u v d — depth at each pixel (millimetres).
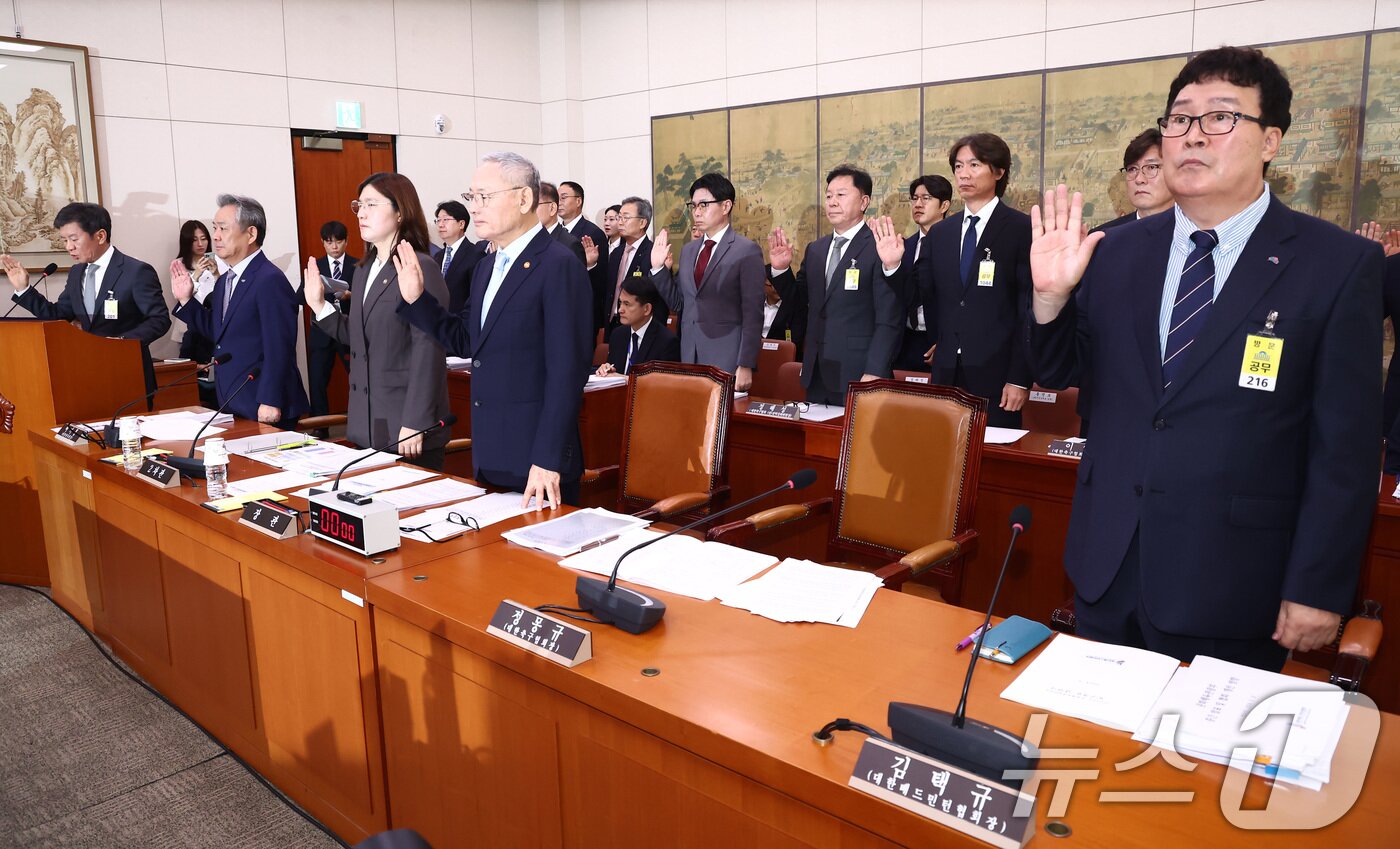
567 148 8039
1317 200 4832
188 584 2525
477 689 1631
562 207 6352
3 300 5504
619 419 4266
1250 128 1453
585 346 2453
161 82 6090
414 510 2283
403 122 7328
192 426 3367
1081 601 1715
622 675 1397
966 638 1501
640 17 7508
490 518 2205
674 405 3002
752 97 6922
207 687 2572
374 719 1897
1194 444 1552
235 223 3576
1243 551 1544
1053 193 1622
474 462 2607
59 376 3502
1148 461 1592
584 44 7934
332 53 6895
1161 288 1599
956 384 3799
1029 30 5613
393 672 1819
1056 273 1592
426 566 1886
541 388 2520
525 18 7973
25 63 5492
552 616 1605
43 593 3729
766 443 3594
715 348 4367
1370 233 4434
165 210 6168
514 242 2490
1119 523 1633
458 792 1729
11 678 3010
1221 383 1526
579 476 2539
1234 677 1308
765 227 7008
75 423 3438
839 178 3959
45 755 2561
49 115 5605
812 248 4164
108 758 2539
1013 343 3645
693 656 1463
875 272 3906
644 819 1378
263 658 2248
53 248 5688
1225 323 1521
